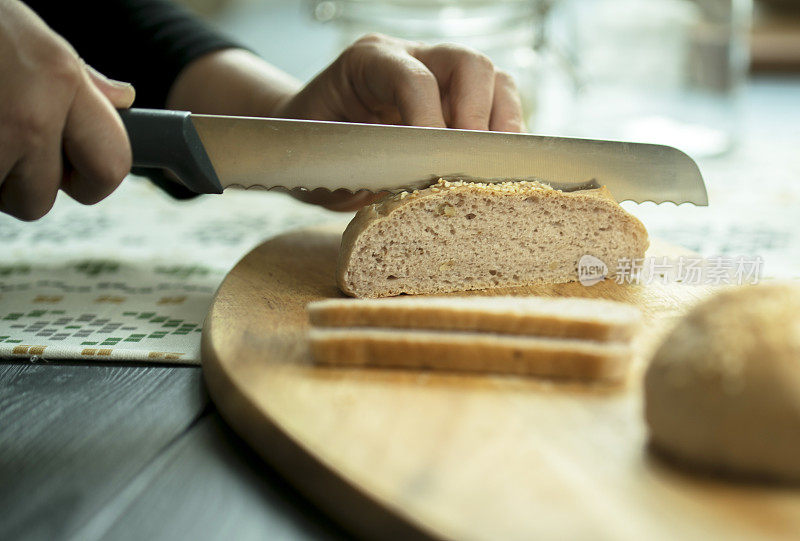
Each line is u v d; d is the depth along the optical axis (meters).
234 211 2.17
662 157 1.43
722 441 0.75
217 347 1.08
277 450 0.88
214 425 1.00
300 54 4.21
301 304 1.27
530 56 2.32
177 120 1.29
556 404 0.92
